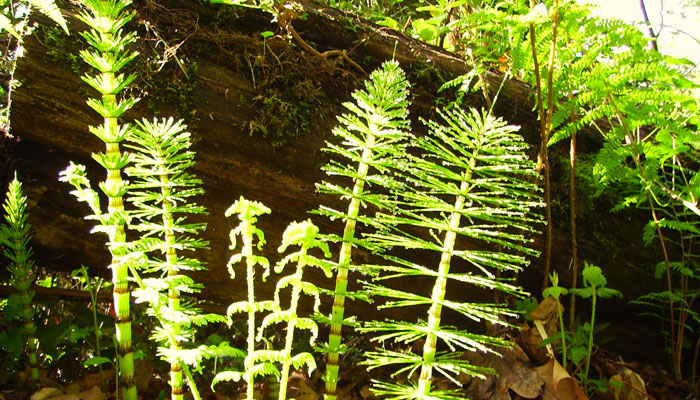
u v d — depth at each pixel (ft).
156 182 5.21
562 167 9.91
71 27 6.88
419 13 16.25
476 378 6.94
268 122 7.72
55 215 6.98
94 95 6.80
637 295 9.80
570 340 7.44
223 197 7.68
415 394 4.67
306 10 8.87
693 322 10.11
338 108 8.47
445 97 9.57
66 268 7.38
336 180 8.07
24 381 6.54
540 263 9.05
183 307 5.42
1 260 7.15
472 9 11.33
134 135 5.26
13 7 7.17
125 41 4.83
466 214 4.99
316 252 8.05
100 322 7.70
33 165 6.86
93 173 7.08
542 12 7.05
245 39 7.97
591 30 7.81
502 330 7.39
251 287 4.45
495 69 10.73
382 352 4.98
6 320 6.78
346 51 9.11
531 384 6.44
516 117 10.04
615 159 8.59
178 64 7.41
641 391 7.68
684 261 9.57
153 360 7.49
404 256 8.41
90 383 7.02
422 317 8.77
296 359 4.40
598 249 9.66
